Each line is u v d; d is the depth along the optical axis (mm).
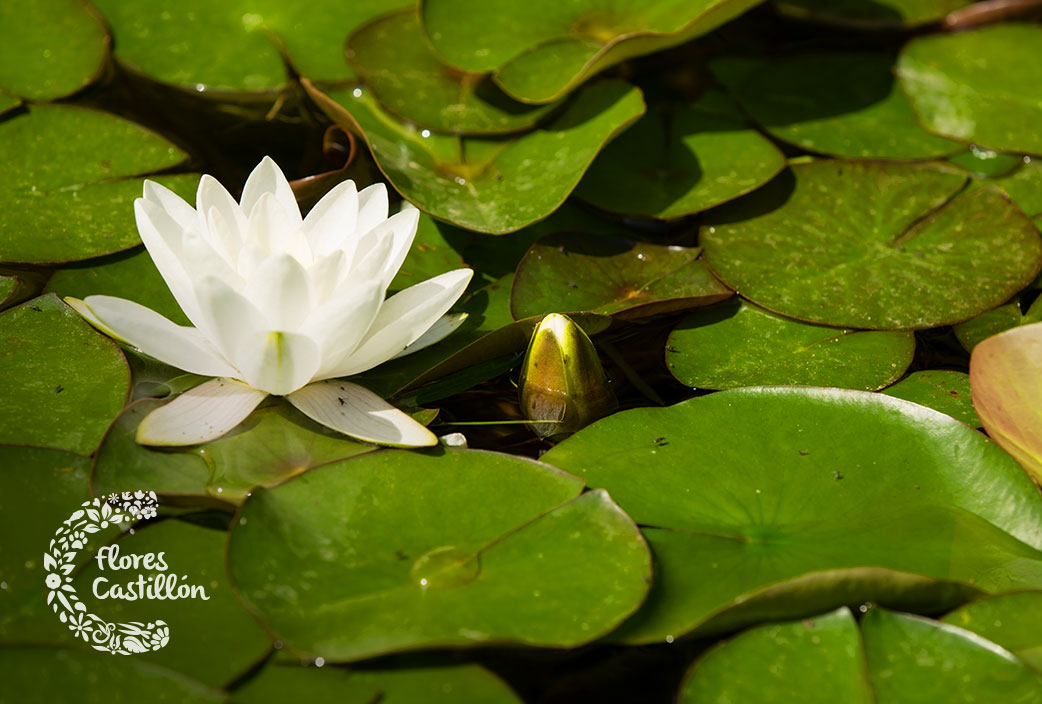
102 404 1487
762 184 1593
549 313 1537
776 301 1550
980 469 1482
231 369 1492
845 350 1534
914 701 1432
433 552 1455
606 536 1458
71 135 1587
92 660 1429
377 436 1481
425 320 1498
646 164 1611
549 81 1607
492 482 1475
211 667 1430
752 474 1486
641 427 1499
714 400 1506
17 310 1514
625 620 1438
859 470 1487
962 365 1539
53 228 1546
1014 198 1604
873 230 1585
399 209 1573
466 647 1437
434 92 1622
